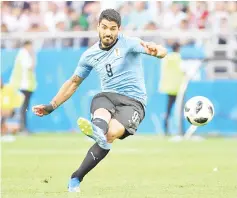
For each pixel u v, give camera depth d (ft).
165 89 225.76
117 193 96.53
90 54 95.81
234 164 144.56
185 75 227.81
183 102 223.10
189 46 235.20
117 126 92.43
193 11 255.29
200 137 223.92
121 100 94.84
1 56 240.53
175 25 255.29
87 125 86.33
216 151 179.11
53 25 262.47
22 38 245.24
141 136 230.89
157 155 168.96
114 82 95.66
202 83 231.30
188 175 123.44
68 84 99.04
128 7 256.73
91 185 108.47
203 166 140.77
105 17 92.27
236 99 231.30
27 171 134.10
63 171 134.31
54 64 241.14
